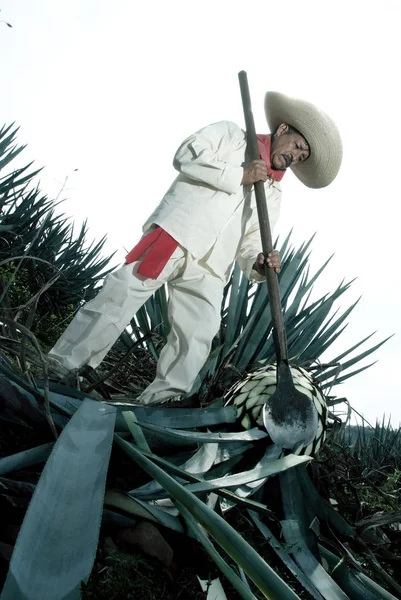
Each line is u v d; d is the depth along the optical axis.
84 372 3.12
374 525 2.51
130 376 4.38
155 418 2.53
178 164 3.38
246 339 4.10
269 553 2.35
